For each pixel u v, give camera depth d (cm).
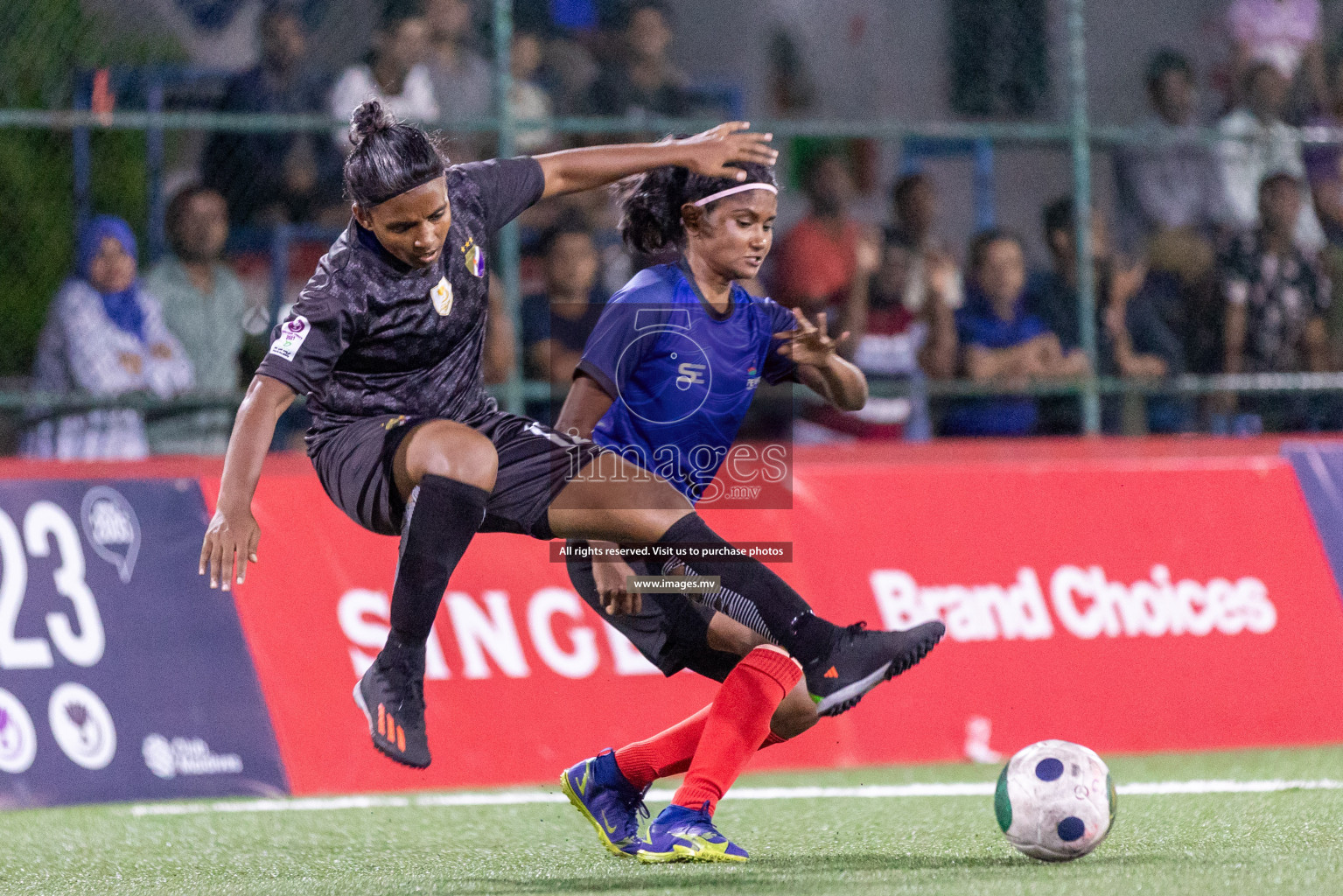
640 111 2845
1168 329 2678
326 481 1195
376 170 1084
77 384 2358
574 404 1272
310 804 1842
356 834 1602
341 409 1187
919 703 2080
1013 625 2131
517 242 2291
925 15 3234
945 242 2833
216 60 2864
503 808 1772
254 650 1950
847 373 1336
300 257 2592
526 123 2312
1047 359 2606
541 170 1247
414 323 1160
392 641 1145
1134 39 3119
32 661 1877
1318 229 2756
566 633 2038
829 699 1186
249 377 2486
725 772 1266
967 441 2278
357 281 1134
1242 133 2508
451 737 1961
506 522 1184
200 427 2275
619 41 2855
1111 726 2112
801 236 2684
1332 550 2262
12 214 2491
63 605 1905
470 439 1134
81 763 1861
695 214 1284
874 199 3128
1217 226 2744
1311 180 2750
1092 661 2136
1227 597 2202
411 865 1355
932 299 2638
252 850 1505
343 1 2711
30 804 1827
